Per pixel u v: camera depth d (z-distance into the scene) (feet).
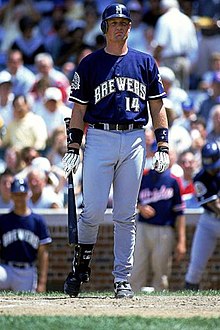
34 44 204.44
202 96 191.01
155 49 194.39
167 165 84.99
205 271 154.92
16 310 75.51
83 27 207.82
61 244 154.40
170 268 148.46
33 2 220.64
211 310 76.28
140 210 141.18
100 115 83.10
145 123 84.69
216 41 200.64
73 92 83.92
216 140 167.02
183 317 70.13
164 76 177.47
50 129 172.86
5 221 134.92
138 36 199.82
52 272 155.22
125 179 84.17
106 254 155.74
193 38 197.26
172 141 162.40
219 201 135.13
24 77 186.29
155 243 141.08
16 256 134.10
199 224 138.21
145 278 142.61
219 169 134.10
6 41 211.20
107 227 155.53
